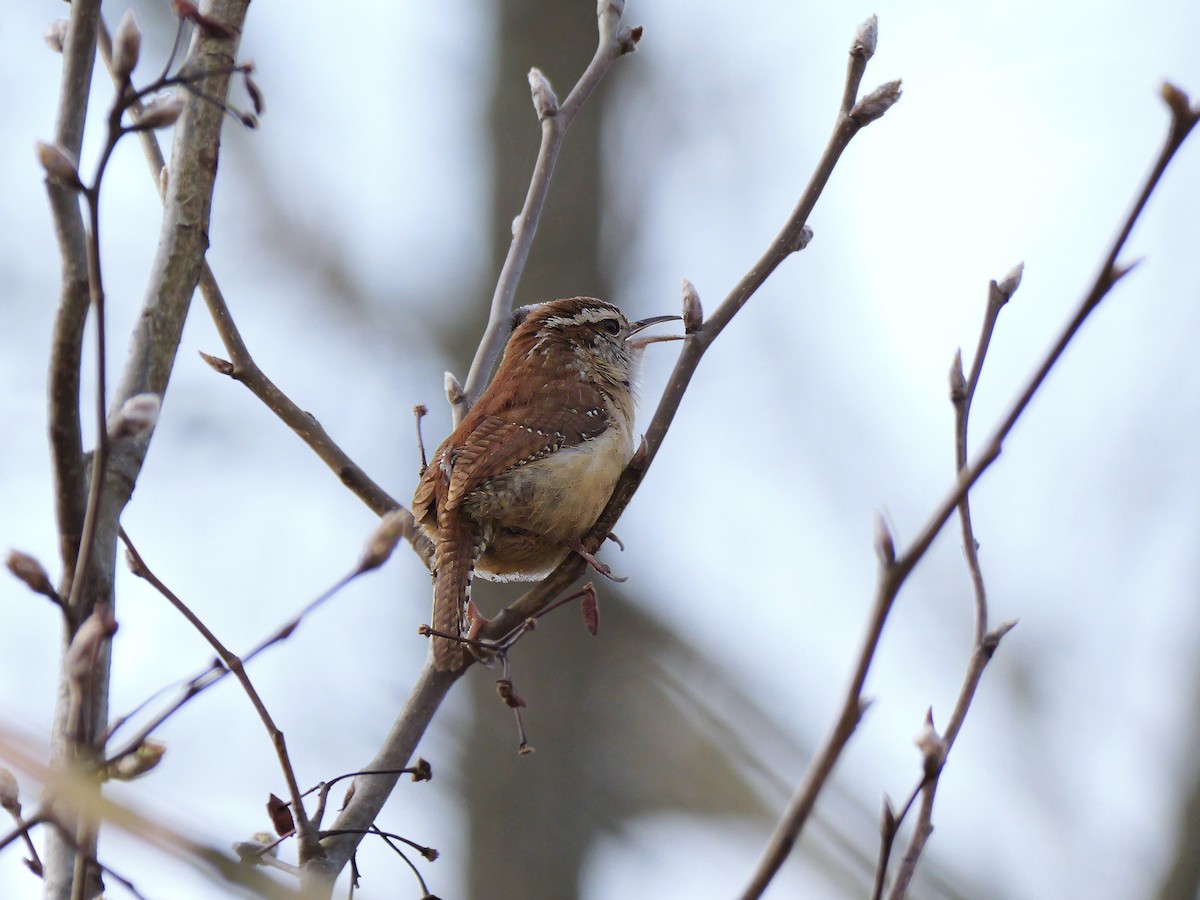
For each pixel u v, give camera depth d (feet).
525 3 66.39
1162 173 16.62
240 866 13.39
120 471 21.79
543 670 62.44
